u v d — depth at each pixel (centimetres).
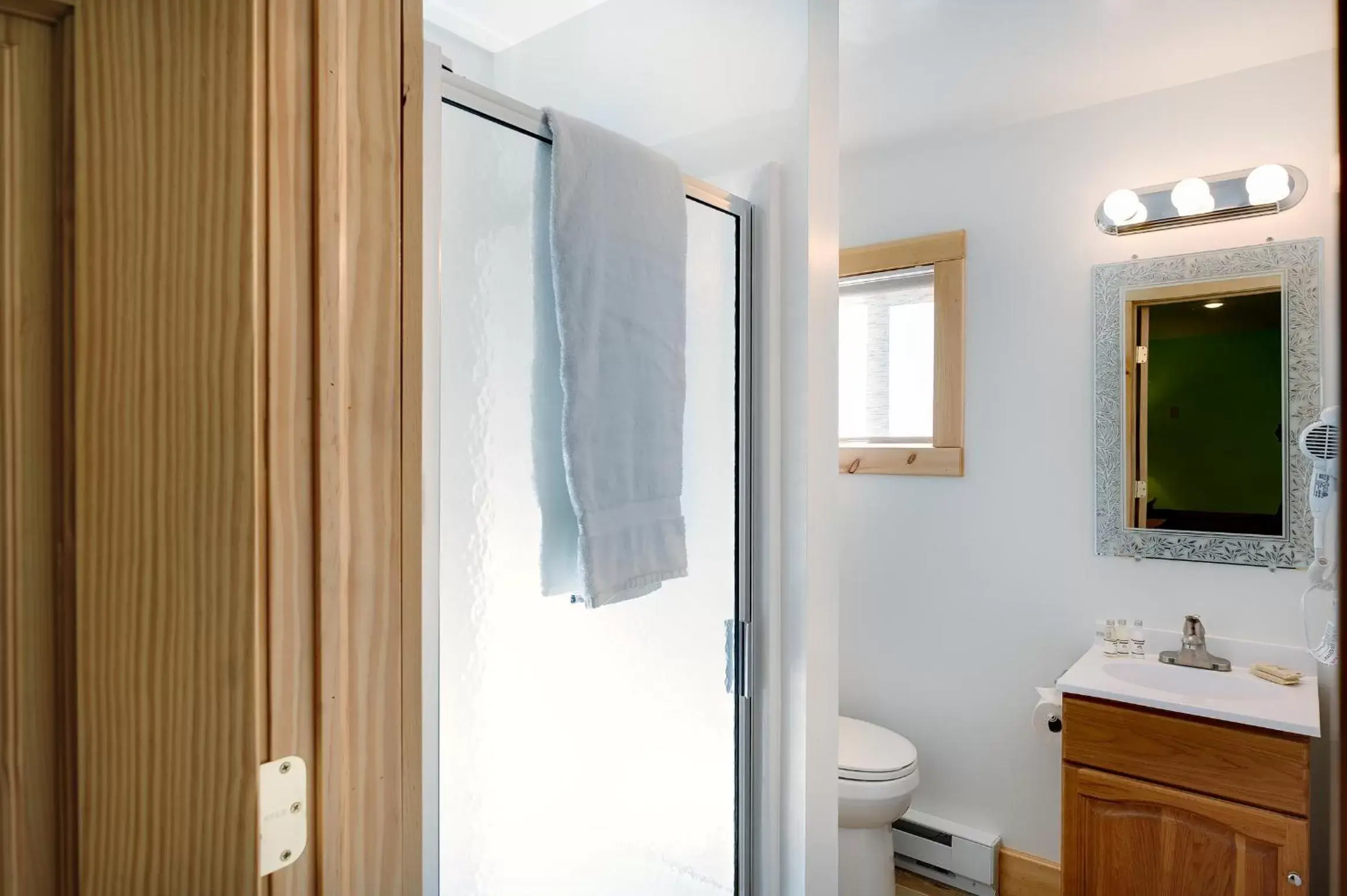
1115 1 173
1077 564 234
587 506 120
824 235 157
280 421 61
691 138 165
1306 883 166
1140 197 218
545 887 119
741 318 154
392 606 71
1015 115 237
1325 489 181
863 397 277
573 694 123
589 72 180
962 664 254
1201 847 179
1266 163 204
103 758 61
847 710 279
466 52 192
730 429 153
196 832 60
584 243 120
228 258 59
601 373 123
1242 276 208
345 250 67
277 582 61
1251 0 172
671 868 141
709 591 148
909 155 264
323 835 65
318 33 64
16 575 60
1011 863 241
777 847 156
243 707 60
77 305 61
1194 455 215
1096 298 229
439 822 104
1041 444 240
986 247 249
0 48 59
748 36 157
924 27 184
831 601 163
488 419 110
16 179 59
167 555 61
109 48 60
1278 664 203
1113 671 212
